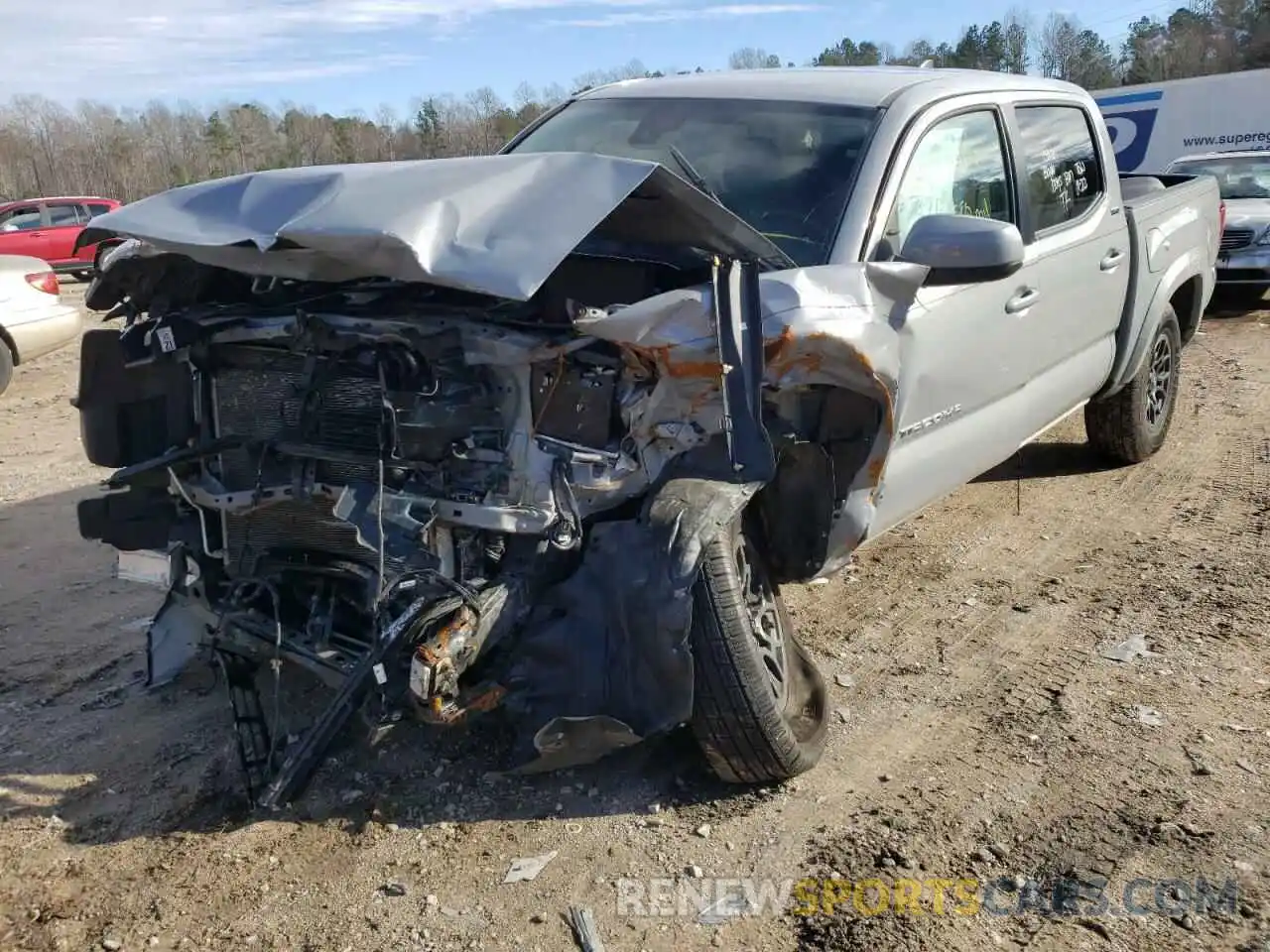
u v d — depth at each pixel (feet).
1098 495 20.17
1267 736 11.96
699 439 10.15
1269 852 9.98
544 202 8.79
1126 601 15.57
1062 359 16.55
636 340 9.59
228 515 11.51
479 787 11.05
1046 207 15.81
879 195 12.44
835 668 13.71
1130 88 73.82
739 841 10.25
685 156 13.70
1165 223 19.69
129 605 15.65
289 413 10.89
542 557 9.91
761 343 9.95
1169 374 21.74
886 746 11.91
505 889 9.57
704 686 10.12
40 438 25.94
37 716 12.41
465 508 9.76
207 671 13.29
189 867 9.81
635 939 8.95
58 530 18.92
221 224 9.50
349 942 8.91
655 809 10.72
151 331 11.21
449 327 9.90
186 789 10.99
